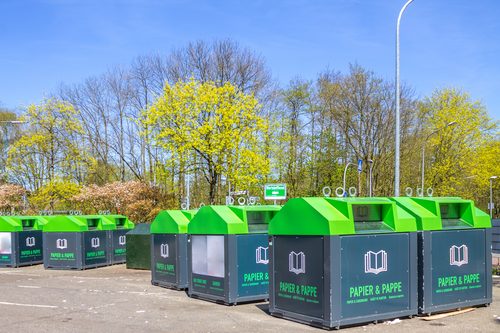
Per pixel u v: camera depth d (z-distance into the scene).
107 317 8.86
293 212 8.30
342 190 8.82
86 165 35.47
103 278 14.63
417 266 8.62
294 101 39.91
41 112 34.16
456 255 9.09
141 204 28.67
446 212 9.40
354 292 7.80
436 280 8.77
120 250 18.98
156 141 28.09
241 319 8.57
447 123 38.72
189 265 11.08
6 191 34.00
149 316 8.91
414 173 40.22
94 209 31.44
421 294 8.61
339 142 40.09
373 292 8.02
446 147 39.50
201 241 10.69
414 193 39.88
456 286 9.05
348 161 40.22
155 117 27.52
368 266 7.98
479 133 39.50
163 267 12.66
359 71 37.75
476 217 9.45
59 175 34.44
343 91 37.75
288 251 8.43
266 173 29.77
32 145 33.81
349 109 37.62
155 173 31.27
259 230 10.39
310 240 7.97
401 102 37.09
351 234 7.82
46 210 32.03
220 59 34.72
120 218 19.42
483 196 51.88
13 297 11.16
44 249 17.58
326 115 39.50
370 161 35.31
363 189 40.16
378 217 8.46
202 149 26.80
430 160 40.28
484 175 42.69
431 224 8.74
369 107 37.50
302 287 8.14
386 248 8.23
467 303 9.19
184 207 33.28
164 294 11.45
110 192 29.31
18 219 18.53
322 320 7.70
